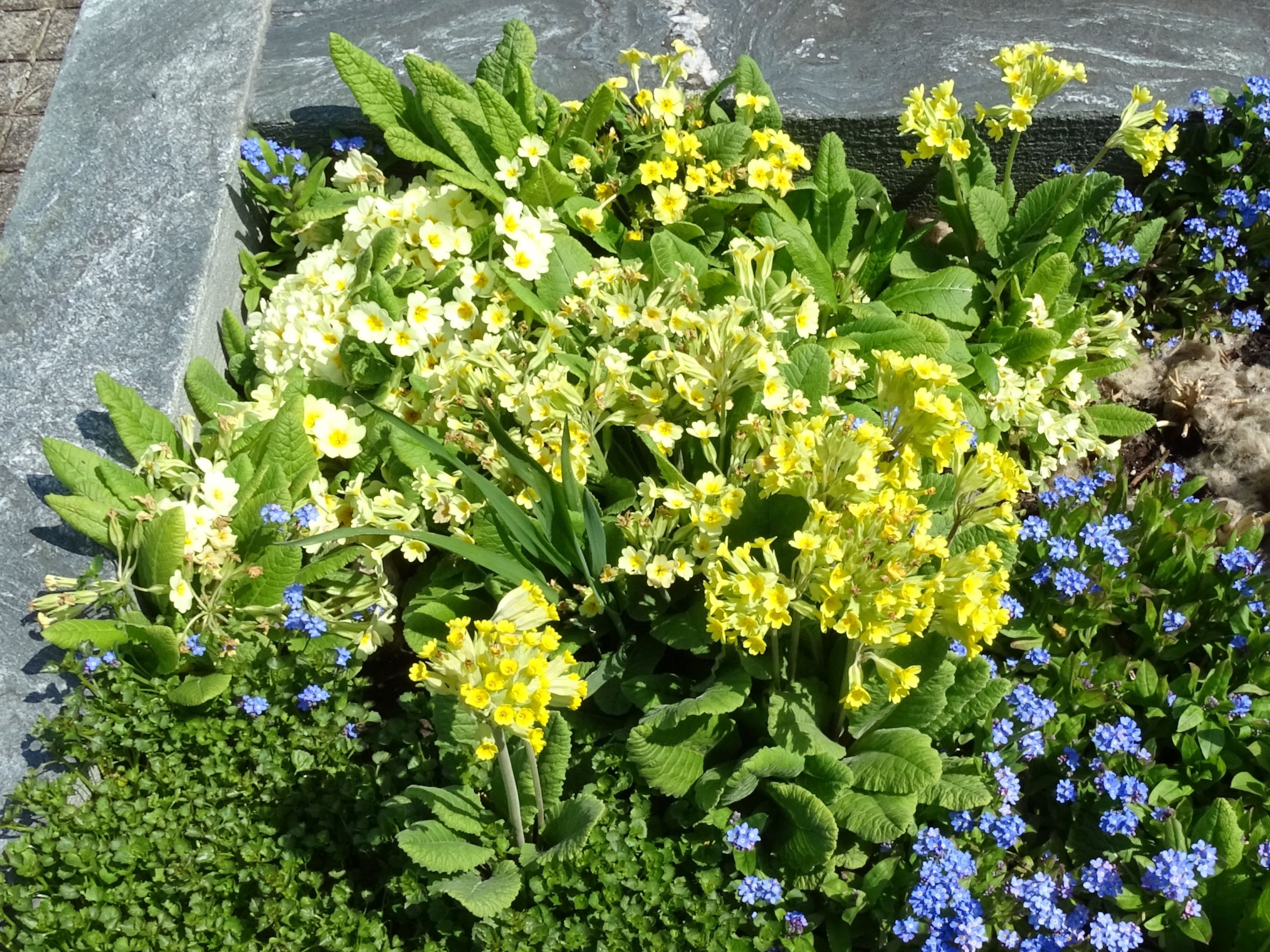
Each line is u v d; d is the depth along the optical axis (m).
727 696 0.75
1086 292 1.03
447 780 0.78
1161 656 0.84
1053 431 0.93
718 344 0.79
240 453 0.87
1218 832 0.75
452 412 0.86
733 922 0.73
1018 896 0.73
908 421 0.73
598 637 0.84
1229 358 1.03
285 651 0.85
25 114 1.18
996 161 1.07
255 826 0.77
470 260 0.93
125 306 0.94
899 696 0.71
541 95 1.01
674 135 0.96
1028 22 1.08
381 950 0.73
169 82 1.05
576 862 0.73
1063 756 0.79
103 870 0.74
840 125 1.03
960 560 0.70
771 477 0.74
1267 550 0.92
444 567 0.85
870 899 0.75
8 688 0.80
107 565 0.85
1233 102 1.02
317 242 1.01
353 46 0.97
